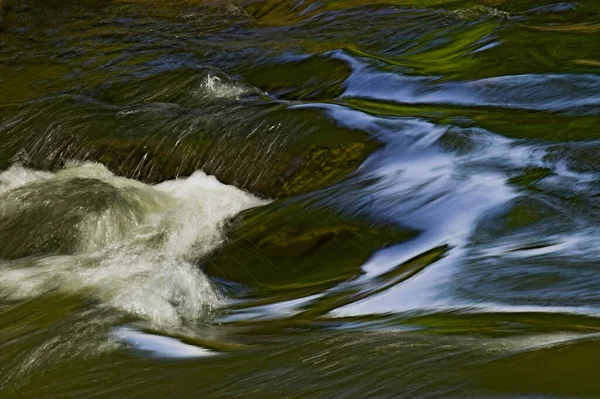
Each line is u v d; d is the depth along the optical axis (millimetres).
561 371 4430
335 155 11875
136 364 5871
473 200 8898
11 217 10664
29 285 8344
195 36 22469
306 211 9664
